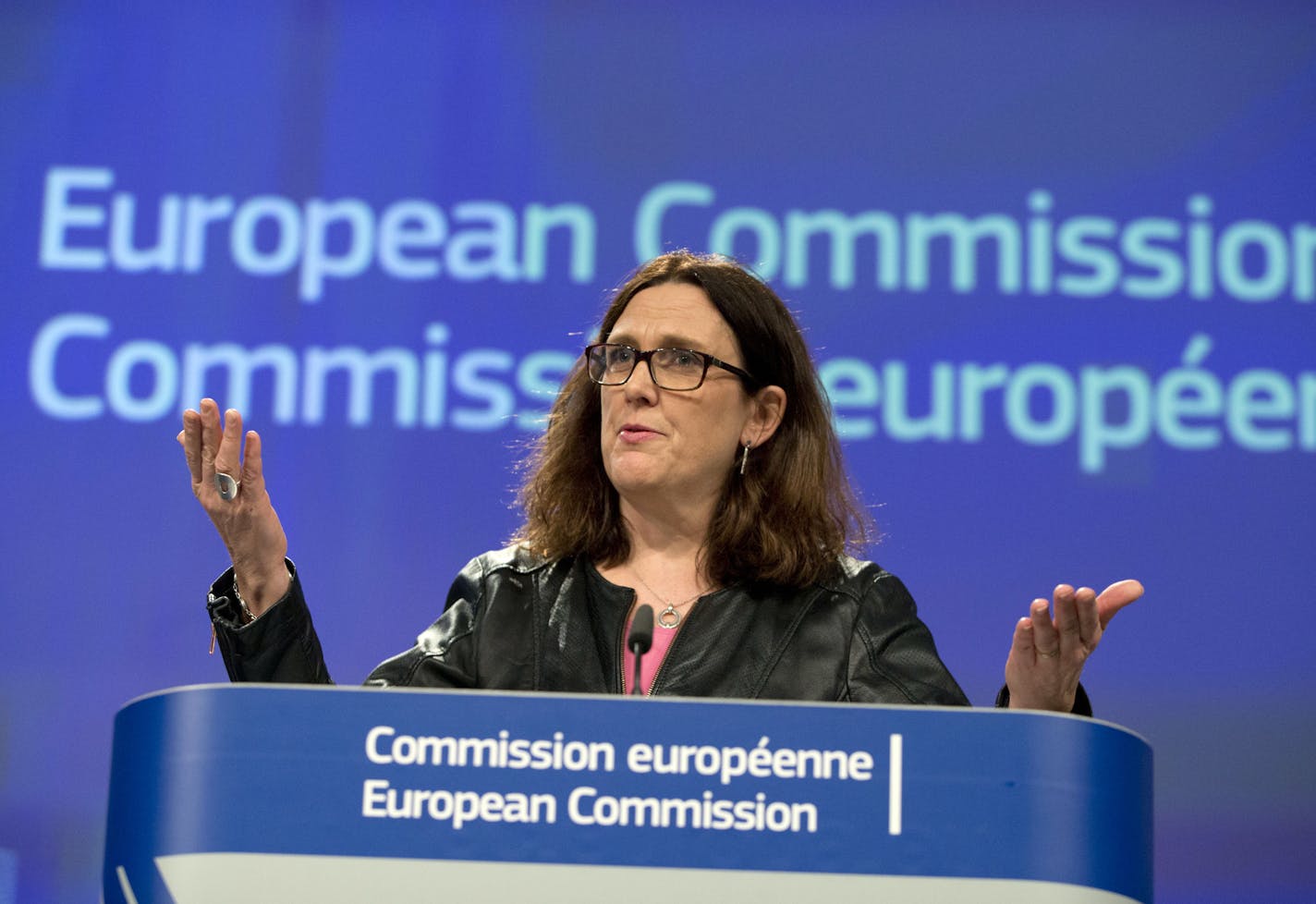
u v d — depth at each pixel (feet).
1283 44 19.62
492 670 9.22
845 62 19.83
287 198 19.71
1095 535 18.51
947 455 18.75
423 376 19.20
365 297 19.42
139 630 18.57
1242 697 17.99
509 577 9.68
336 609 18.57
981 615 18.35
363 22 20.08
